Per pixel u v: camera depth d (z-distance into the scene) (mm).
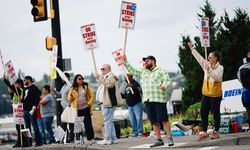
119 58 18906
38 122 20844
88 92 17062
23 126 20750
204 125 14531
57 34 19906
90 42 16891
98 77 16391
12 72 20438
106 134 16406
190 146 13977
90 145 16328
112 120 16453
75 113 16891
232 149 12500
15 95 20422
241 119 17969
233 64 30109
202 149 13117
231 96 20078
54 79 19828
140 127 20250
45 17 19141
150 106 14406
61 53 20016
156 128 14555
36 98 19641
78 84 17016
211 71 14305
